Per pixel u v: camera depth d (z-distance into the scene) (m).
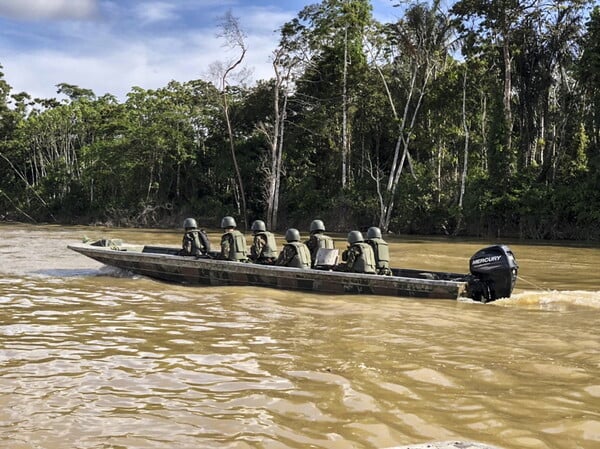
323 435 4.07
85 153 47.47
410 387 5.04
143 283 11.41
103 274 12.68
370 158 39.19
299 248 10.59
